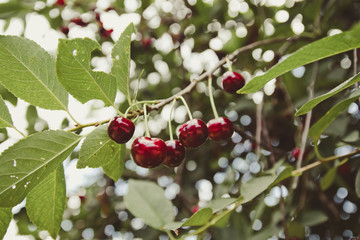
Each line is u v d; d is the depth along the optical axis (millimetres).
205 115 735
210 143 731
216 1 732
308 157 510
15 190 337
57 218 371
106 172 384
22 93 352
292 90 593
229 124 396
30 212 364
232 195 636
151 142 363
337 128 454
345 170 545
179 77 770
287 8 645
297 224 515
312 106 337
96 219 848
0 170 330
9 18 674
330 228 573
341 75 555
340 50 315
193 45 764
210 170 750
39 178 343
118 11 756
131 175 782
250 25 706
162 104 383
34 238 762
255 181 387
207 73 419
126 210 797
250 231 554
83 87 350
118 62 361
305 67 584
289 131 648
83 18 735
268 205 595
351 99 366
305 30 580
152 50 784
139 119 390
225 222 526
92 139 352
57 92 358
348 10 573
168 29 785
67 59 339
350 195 583
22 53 346
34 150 336
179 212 718
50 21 719
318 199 564
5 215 351
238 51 448
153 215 443
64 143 344
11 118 348
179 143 383
